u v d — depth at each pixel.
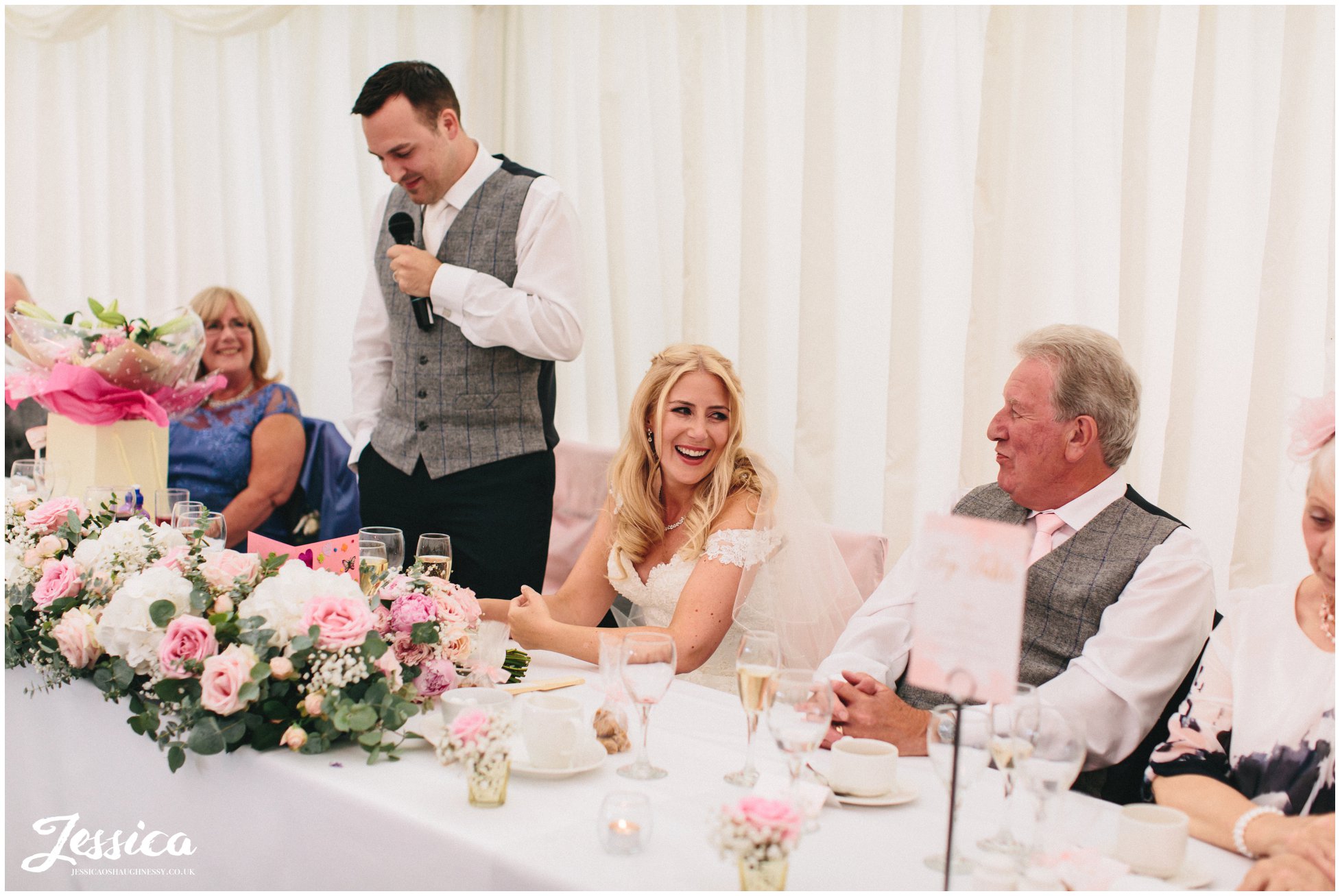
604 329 3.95
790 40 3.48
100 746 1.72
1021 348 2.06
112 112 5.08
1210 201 2.83
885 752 1.44
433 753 1.51
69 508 2.03
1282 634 1.57
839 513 3.45
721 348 3.71
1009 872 1.12
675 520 2.46
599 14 3.78
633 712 1.73
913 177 3.17
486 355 2.99
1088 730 1.85
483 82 4.08
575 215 2.97
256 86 4.77
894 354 3.21
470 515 3.03
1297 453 1.50
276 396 3.94
